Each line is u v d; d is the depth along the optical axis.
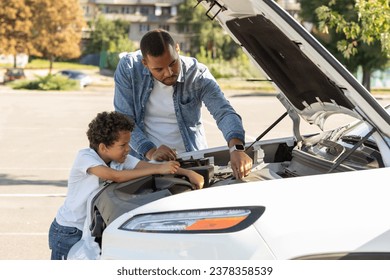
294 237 2.57
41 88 48.12
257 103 34.03
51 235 3.91
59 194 9.31
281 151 4.64
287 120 22.94
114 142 3.79
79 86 49.31
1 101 34.34
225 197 2.80
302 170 3.78
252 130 19.67
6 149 15.26
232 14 3.73
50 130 19.81
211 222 2.71
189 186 3.65
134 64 4.68
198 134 4.87
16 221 7.46
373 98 2.96
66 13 67.56
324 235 2.56
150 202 3.04
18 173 11.50
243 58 64.38
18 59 80.88
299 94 3.88
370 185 2.71
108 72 74.31
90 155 3.79
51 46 67.75
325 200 2.67
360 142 3.14
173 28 105.50
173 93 4.68
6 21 65.62
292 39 3.13
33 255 6.01
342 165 3.38
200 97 4.73
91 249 3.29
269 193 2.77
